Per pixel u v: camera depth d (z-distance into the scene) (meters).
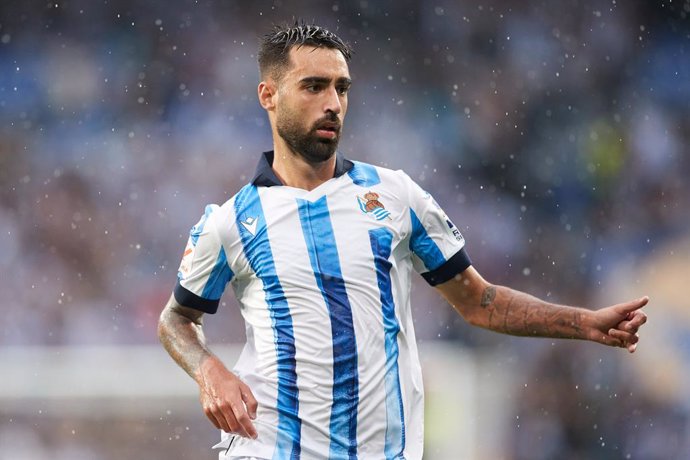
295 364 12.33
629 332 12.55
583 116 53.53
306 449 12.27
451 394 30.02
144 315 44.03
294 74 12.55
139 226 47.12
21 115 50.59
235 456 12.68
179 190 48.75
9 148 49.47
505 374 37.16
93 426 27.55
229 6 53.91
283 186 12.85
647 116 53.91
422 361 30.41
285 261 12.44
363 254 12.48
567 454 36.69
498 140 52.44
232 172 49.66
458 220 49.47
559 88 54.00
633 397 38.38
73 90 51.50
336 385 12.24
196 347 12.79
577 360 37.59
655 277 47.78
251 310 12.80
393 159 51.53
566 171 51.81
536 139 52.62
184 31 53.00
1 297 43.84
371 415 12.31
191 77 52.34
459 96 53.47
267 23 53.59
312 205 12.62
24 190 48.06
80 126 50.62
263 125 51.59
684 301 45.59
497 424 35.09
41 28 52.59
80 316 43.72
